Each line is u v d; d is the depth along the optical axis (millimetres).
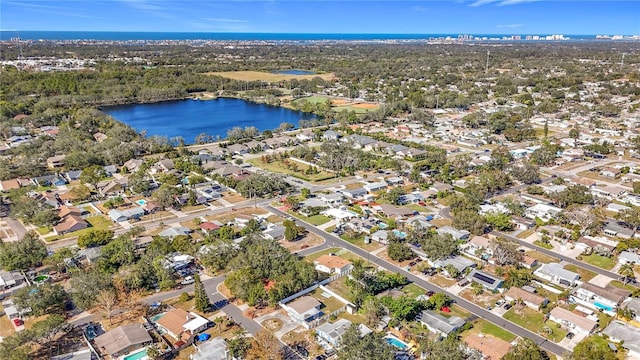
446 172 184000
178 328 88750
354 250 126062
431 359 76312
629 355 83375
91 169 180375
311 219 146625
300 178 187000
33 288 96500
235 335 88500
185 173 191500
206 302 95625
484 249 123312
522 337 88312
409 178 183000
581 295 102188
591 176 186625
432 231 131625
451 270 110188
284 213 151375
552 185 171875
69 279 108500
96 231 127062
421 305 96812
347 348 78375
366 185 172750
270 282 106750
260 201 162375
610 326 89188
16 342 79562
